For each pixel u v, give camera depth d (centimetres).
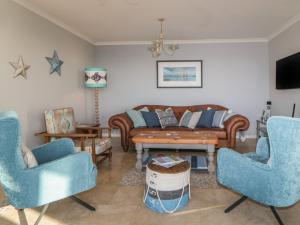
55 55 388
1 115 184
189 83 538
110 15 362
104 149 335
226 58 527
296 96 389
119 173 314
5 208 221
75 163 195
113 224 194
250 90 528
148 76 546
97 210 217
